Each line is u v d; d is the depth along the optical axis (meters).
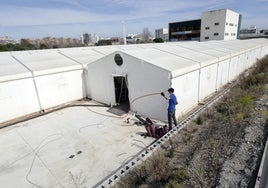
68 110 9.54
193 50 12.30
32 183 4.75
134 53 8.36
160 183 3.96
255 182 3.36
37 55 11.52
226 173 3.74
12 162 5.63
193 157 4.62
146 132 6.94
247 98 7.59
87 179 4.76
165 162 4.54
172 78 6.80
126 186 4.07
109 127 7.48
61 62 10.68
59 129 7.57
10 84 8.31
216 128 6.10
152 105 7.70
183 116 7.91
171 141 5.79
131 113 8.54
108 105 9.89
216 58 10.38
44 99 9.57
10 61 9.80
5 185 4.73
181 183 3.77
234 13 52.31
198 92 9.09
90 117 8.55
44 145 6.46
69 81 10.42
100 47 16.31
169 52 10.37
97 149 6.04
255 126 5.53
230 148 4.69
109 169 5.08
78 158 5.64
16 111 8.68
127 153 5.74
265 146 4.38
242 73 15.32
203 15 51.75
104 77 9.47
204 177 3.83
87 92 11.29
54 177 4.91
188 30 58.53
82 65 10.80
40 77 9.24
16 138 7.03
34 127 7.86
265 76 10.95
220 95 9.94
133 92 8.27
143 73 7.58
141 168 4.52
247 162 3.99
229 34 52.50
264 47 24.38
